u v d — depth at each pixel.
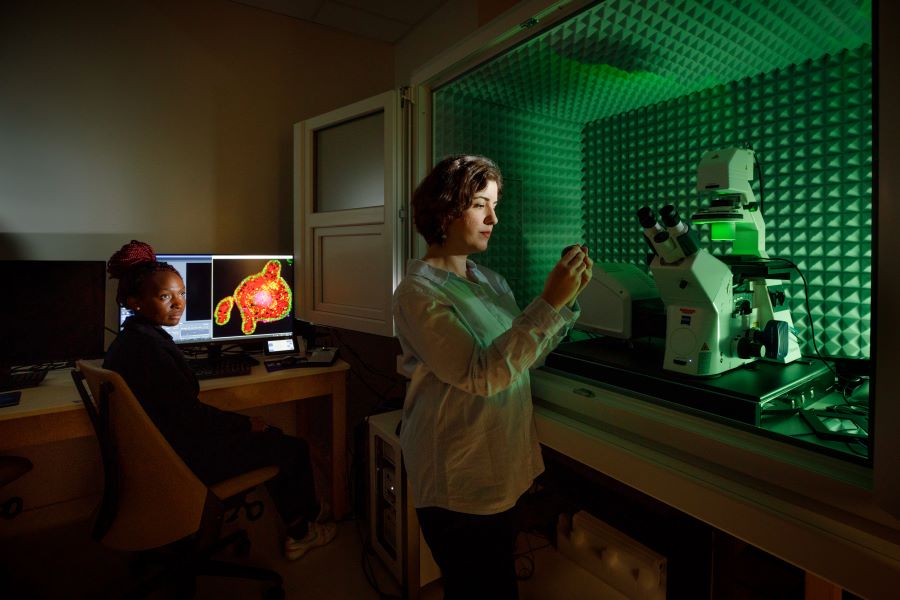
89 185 2.35
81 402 1.76
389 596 1.81
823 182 1.57
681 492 1.02
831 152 1.54
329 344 2.85
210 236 2.64
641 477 1.10
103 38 2.34
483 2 2.16
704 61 1.63
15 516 2.28
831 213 1.55
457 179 1.14
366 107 2.10
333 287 2.36
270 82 2.75
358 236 2.20
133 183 2.44
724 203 1.38
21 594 1.81
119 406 1.41
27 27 2.20
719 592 1.47
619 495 1.76
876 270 0.72
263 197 2.76
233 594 1.83
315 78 2.88
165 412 1.61
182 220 2.57
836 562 0.80
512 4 2.00
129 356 1.59
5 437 1.68
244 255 2.37
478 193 1.16
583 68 1.72
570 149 2.39
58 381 2.00
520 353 1.00
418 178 1.90
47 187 2.28
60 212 2.30
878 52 0.69
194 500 1.51
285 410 2.88
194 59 2.55
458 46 1.62
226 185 2.66
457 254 1.25
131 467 1.46
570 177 2.40
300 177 2.49
